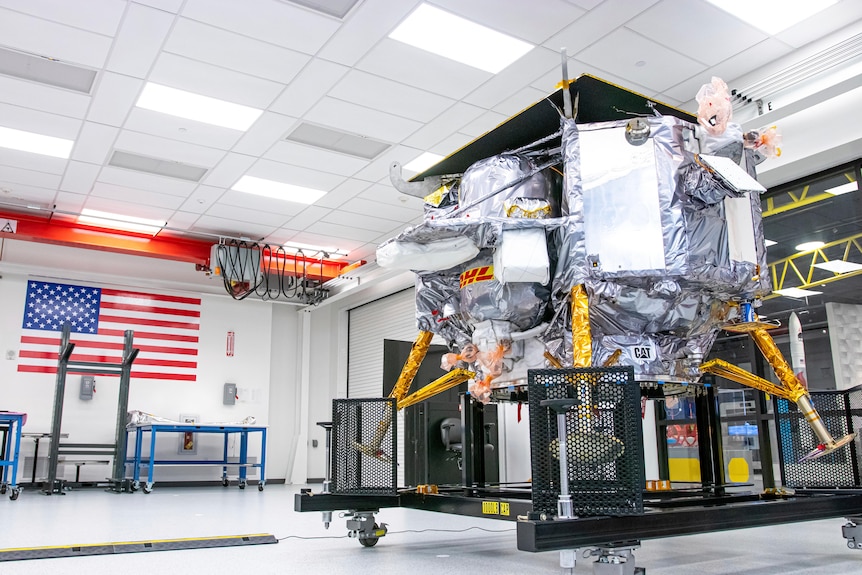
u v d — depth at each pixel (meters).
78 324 10.16
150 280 10.72
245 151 7.03
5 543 3.36
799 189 5.91
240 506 6.06
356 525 3.12
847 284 5.57
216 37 5.07
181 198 8.33
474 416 3.57
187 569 2.49
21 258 9.88
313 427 12.01
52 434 8.27
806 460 3.08
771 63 5.45
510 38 5.09
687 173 2.49
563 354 2.74
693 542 3.37
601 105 2.74
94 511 5.50
